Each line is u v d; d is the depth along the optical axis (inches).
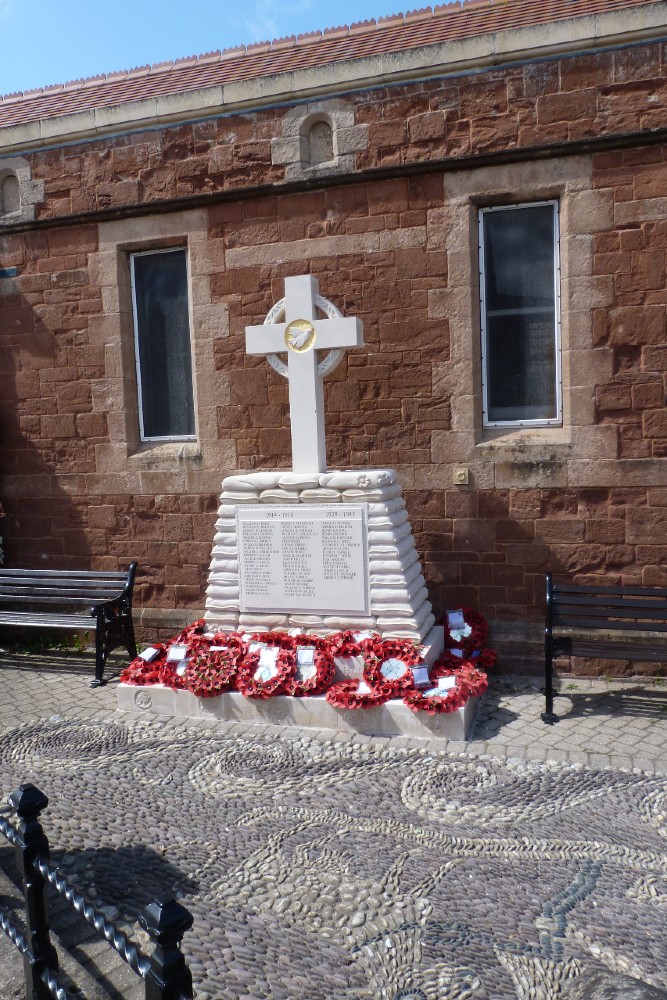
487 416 248.5
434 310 240.4
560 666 237.0
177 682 210.1
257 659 205.8
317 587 213.3
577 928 116.2
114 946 73.5
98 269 274.5
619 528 230.7
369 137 241.1
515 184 230.5
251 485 218.2
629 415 227.5
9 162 280.2
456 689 191.0
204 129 257.4
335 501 210.5
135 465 277.0
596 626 203.3
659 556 227.9
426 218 238.7
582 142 221.0
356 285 247.0
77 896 80.5
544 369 242.5
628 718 200.7
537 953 110.8
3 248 285.4
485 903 123.0
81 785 169.5
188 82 286.2
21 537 294.7
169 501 274.1
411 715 190.7
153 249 273.3
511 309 243.4
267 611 220.2
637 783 163.5
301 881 130.4
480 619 237.1
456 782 165.8
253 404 261.4
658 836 142.3
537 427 243.3
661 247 220.4
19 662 270.1
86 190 272.5
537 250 239.3
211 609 225.8
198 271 262.7
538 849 138.9
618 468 229.1
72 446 284.7
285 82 245.4
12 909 121.4
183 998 66.4
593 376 229.1
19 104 320.8
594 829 145.3
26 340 286.2
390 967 109.0
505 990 103.4
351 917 120.4
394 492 217.3
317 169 247.0
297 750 184.5
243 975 107.7
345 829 147.6
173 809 157.4
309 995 103.7
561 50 221.9
